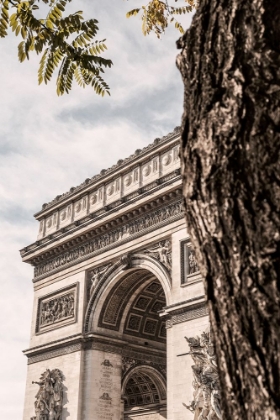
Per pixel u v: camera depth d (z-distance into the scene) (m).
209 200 7.03
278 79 6.80
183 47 8.34
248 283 6.41
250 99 6.86
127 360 77.38
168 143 73.88
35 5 12.86
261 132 6.68
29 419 78.00
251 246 6.49
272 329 6.13
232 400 6.64
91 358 73.88
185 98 8.07
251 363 6.30
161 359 80.88
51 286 85.25
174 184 68.50
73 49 13.13
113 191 80.69
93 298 77.25
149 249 71.69
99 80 13.45
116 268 75.25
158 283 78.00
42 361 80.88
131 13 20.31
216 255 6.95
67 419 73.00
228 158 6.89
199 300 62.12
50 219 90.75
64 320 80.06
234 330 6.59
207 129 7.23
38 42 13.05
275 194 6.43
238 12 7.32
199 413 57.44
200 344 59.97
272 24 7.07
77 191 86.12
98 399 72.44
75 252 83.06
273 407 6.02
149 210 72.75
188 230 7.78
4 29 12.96
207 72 7.52
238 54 7.21
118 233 76.88
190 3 20.33
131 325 79.50
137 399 86.25
